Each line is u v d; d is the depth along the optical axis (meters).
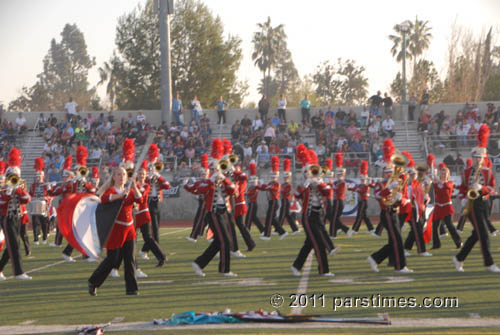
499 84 50.56
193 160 27.41
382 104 30.50
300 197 9.30
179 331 5.76
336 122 29.31
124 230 7.65
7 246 9.58
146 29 47.03
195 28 46.81
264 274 9.52
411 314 6.42
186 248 13.95
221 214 9.41
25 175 28.89
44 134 30.36
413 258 11.11
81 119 31.92
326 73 85.62
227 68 47.94
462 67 50.34
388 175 9.65
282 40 72.69
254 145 27.28
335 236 15.36
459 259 9.33
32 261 12.32
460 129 27.28
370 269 9.79
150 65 46.94
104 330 5.92
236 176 10.65
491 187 8.99
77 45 105.31
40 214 16.20
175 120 31.09
